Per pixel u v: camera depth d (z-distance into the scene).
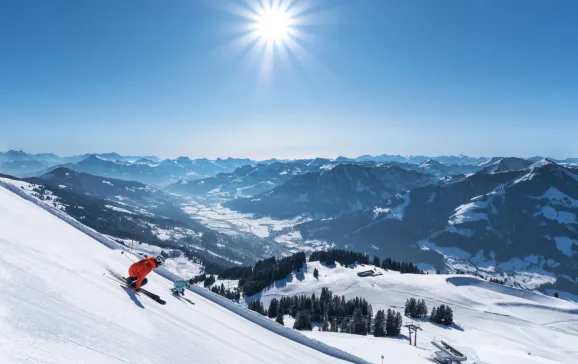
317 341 28.62
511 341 98.69
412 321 110.62
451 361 57.88
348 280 160.38
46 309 6.47
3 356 4.24
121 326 7.93
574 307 137.88
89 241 20.47
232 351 11.82
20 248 9.55
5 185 29.38
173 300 15.84
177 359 7.94
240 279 192.00
